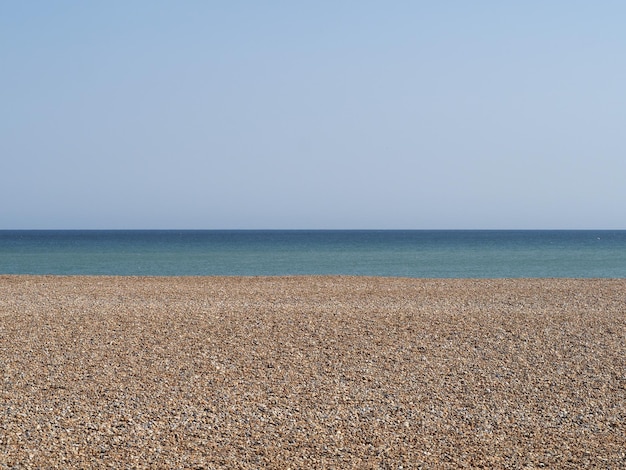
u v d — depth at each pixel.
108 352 10.43
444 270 33.88
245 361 10.01
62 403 8.05
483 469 6.33
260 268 35.91
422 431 7.29
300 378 9.21
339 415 7.77
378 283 20.98
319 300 16.41
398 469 6.31
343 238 118.69
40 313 13.44
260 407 8.00
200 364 9.83
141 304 15.16
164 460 6.43
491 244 80.69
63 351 10.48
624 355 10.60
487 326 12.47
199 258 46.50
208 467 6.29
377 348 10.82
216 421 7.52
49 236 138.50
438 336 11.65
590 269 34.59
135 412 7.76
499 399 8.42
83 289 19.02
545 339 11.58
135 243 86.12
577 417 7.79
